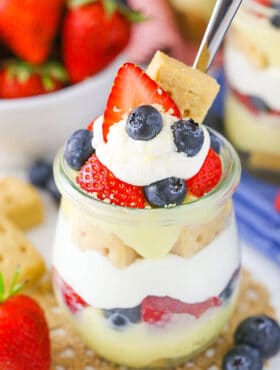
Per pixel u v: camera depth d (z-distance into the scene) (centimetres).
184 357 38
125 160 33
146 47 58
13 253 43
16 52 50
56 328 40
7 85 50
